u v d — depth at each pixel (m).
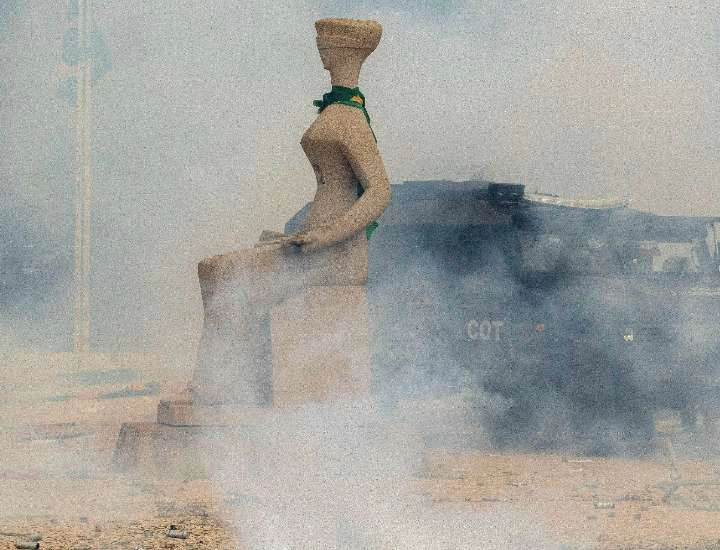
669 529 11.77
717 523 12.05
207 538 11.28
